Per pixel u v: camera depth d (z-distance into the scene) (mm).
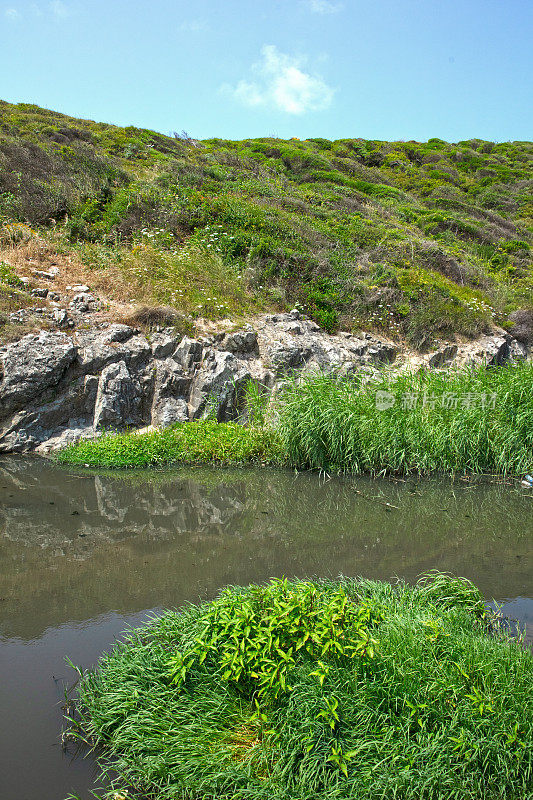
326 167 26047
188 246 13570
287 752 2902
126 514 6883
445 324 14547
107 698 3357
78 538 6141
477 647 3477
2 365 9062
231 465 9000
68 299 10664
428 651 3383
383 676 3186
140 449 8844
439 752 2854
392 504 7594
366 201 22938
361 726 2986
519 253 21750
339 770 2811
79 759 3131
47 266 11586
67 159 16625
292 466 9102
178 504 7293
